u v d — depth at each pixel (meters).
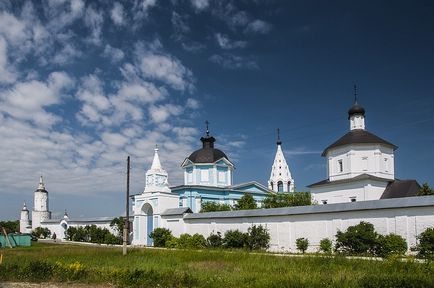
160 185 57.75
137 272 20.98
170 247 46.31
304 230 37.28
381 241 30.14
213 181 69.31
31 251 42.16
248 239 40.12
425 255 26.84
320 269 21.64
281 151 75.94
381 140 48.09
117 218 69.44
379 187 45.81
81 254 35.88
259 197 70.75
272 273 20.98
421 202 29.89
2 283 21.30
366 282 16.78
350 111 51.16
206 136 72.94
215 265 25.58
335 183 47.97
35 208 105.38
